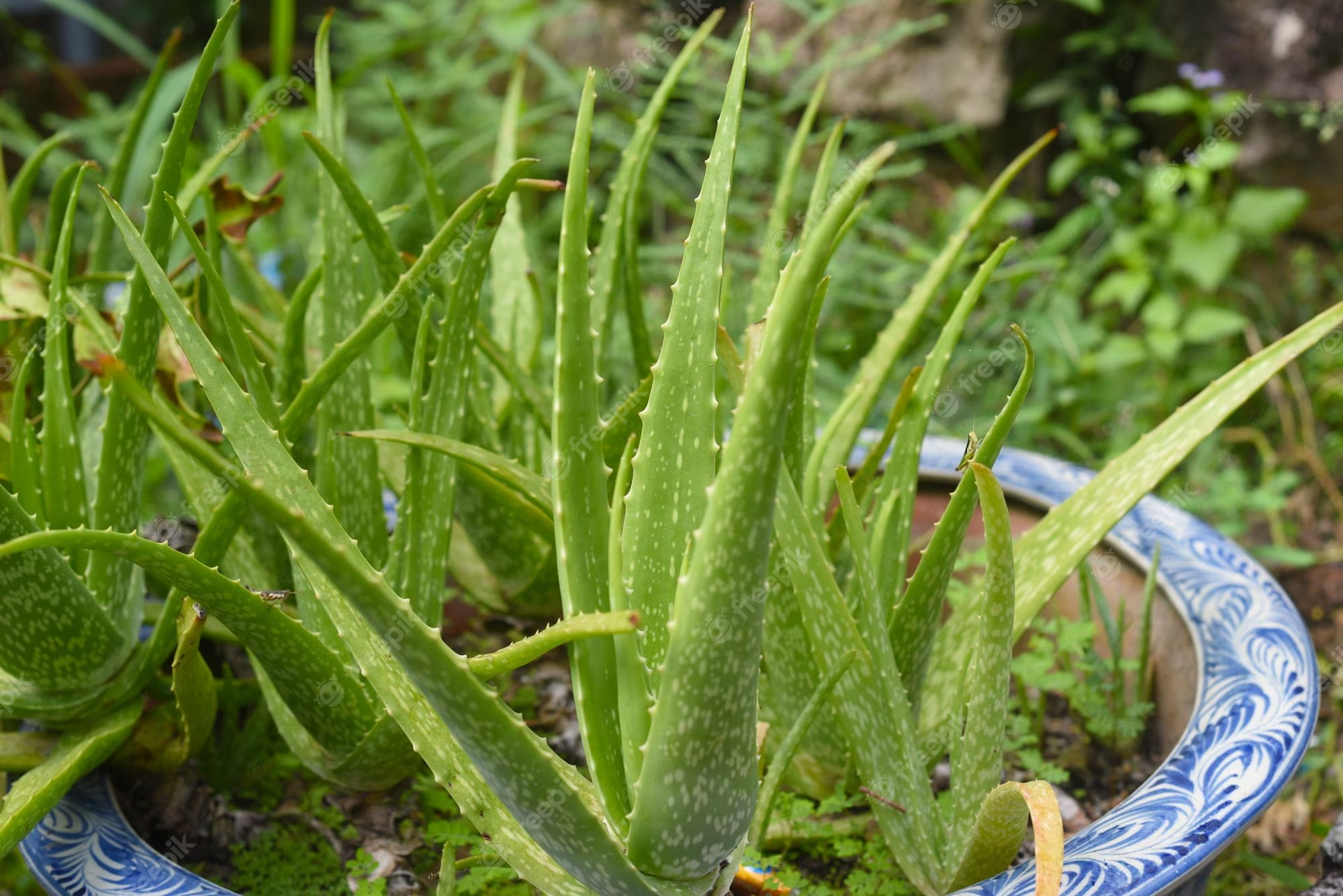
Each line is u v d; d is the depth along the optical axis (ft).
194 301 2.71
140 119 2.82
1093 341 5.22
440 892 2.15
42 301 2.67
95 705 2.44
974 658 2.46
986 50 5.81
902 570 2.55
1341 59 5.51
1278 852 3.56
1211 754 2.27
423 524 2.45
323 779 2.68
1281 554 4.33
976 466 1.95
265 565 2.75
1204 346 5.62
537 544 2.86
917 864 2.30
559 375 1.96
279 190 5.22
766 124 5.10
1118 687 2.75
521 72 3.13
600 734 2.00
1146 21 5.85
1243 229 5.69
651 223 6.28
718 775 1.92
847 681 2.31
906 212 6.13
